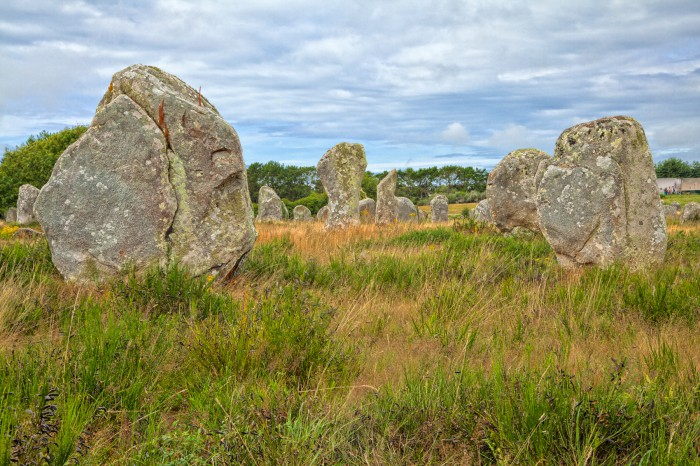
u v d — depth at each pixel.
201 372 4.23
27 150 42.62
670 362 4.20
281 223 23.39
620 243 8.09
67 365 3.82
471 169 89.50
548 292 6.80
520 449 2.86
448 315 5.98
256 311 5.05
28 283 6.21
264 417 3.21
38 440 2.86
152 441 2.97
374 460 2.92
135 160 6.79
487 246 10.81
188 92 7.51
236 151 7.20
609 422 3.11
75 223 6.73
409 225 16.61
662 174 83.81
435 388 3.71
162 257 6.83
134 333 4.54
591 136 8.41
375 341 5.36
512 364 4.34
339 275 7.96
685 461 2.72
